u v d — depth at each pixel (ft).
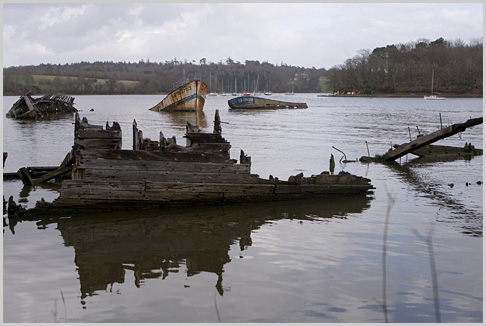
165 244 33.24
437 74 522.88
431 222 38.70
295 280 27.04
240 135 107.24
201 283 26.71
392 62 572.10
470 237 34.65
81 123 44.27
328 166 65.36
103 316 22.98
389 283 26.63
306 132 115.14
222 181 42.80
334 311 23.41
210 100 462.19
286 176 57.47
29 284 26.61
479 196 48.11
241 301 24.48
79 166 40.22
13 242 33.42
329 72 620.08
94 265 29.35
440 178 58.13
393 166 67.31
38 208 39.47
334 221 38.99
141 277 27.58
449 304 24.17
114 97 556.10
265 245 33.01
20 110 174.91
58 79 636.07
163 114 199.00
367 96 532.73
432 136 65.98
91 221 38.58
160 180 41.32
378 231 36.24
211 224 37.96
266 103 245.04
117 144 40.96
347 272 28.19
